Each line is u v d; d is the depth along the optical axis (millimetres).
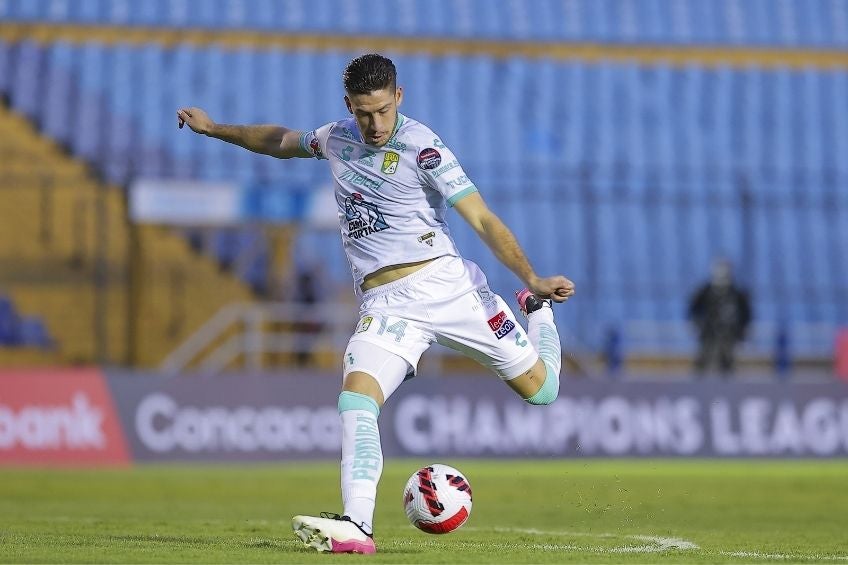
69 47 83625
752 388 60469
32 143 78312
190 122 22969
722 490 46219
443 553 20641
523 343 21906
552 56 86562
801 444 60438
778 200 81125
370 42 85938
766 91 86938
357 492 19828
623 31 89312
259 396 57469
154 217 63062
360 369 20750
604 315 74688
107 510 34875
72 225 70562
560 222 77812
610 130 84500
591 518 34125
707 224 79500
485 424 58469
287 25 87125
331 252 74312
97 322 66125
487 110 84375
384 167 20781
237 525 28094
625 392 59656
